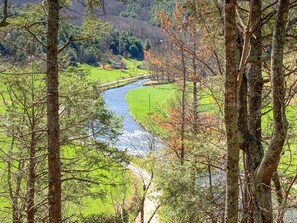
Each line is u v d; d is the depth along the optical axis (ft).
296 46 19.15
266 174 13.97
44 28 24.98
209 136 27.02
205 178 26.55
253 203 14.57
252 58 15.79
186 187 23.95
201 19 24.11
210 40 22.66
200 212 22.72
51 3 21.40
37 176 29.45
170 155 35.14
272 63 13.14
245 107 16.47
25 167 30.48
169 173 25.55
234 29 11.74
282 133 13.09
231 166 12.04
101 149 31.53
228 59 11.87
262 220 14.43
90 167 31.40
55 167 22.40
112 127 32.35
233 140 12.01
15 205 28.99
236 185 12.03
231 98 11.95
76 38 23.53
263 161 13.82
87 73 32.89
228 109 12.00
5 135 28.50
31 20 23.36
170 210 25.03
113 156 32.07
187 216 23.30
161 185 25.44
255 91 18.38
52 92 22.00
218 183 25.22
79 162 32.30
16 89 28.96
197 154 23.73
